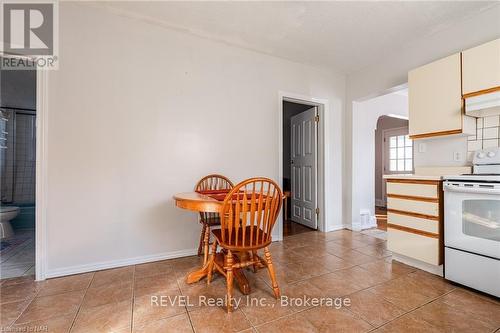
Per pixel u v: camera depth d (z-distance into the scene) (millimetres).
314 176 3516
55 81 1969
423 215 2027
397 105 4086
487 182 1624
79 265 2035
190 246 2467
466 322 1371
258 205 1587
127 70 2209
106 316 1432
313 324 1358
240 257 1743
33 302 1580
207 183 2510
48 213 1940
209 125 2566
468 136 2189
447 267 1847
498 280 1567
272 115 2939
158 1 1980
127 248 2209
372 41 2605
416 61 2633
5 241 2926
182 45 2439
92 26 2082
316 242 2887
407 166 5164
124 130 2195
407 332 1289
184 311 1483
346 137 3582
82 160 2049
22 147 4035
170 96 2381
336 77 3477
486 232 1625
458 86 2023
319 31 2414
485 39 2070
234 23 2281
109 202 2143
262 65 2881
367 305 1547
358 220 3539
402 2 1975
